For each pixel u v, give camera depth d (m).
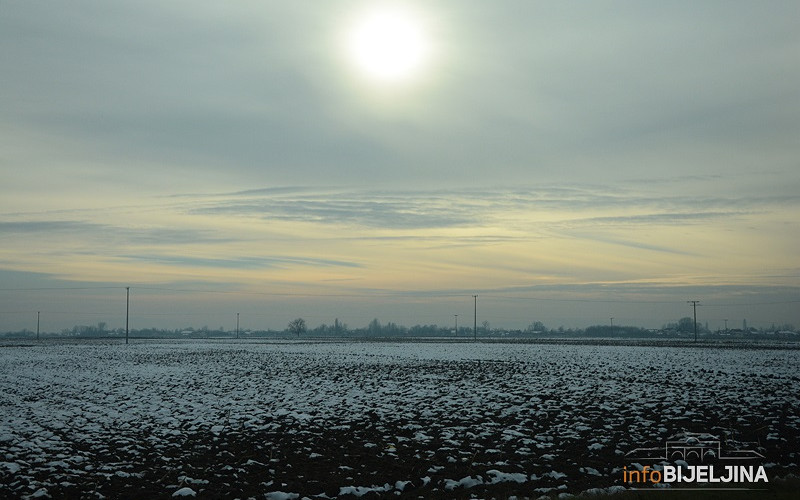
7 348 86.69
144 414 26.58
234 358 63.00
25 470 17.56
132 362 57.81
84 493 15.66
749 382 35.31
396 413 26.27
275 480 16.80
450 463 18.23
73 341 125.06
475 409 26.89
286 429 23.28
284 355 67.62
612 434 21.53
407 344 100.62
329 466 18.19
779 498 13.46
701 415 24.52
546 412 25.88
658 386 33.84
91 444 20.95
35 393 33.97
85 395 33.00
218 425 24.06
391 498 15.23
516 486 15.95
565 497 14.12
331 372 45.25
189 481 16.55
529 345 93.12
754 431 21.55
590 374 41.41
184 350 81.31
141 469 17.92
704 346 87.12
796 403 27.06
